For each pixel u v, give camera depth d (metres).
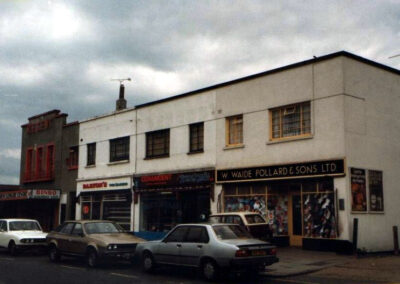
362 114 19.80
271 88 21.75
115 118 30.77
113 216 29.92
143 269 15.18
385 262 15.95
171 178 26.06
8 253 22.50
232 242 13.11
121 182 29.52
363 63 20.28
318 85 19.94
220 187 23.41
